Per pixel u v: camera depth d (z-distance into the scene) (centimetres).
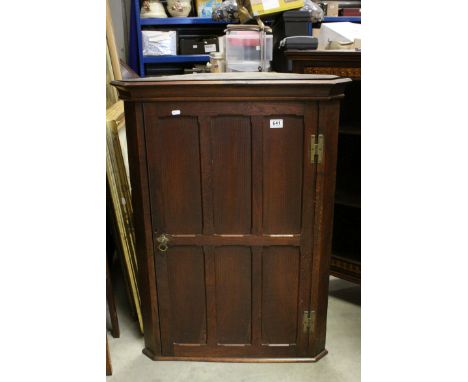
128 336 220
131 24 408
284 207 178
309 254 184
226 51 267
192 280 188
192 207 178
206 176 174
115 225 217
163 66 429
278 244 182
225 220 180
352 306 247
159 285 189
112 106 281
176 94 163
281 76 170
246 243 182
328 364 198
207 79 162
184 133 170
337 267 249
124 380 188
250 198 177
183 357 200
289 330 196
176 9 403
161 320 194
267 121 167
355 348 210
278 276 188
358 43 263
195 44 414
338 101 169
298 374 192
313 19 326
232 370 194
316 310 193
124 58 439
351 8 430
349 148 273
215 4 410
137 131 170
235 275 187
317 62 228
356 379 189
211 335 196
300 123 168
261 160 172
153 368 196
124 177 218
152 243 183
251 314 193
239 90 161
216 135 169
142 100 165
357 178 271
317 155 171
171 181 175
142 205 179
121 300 254
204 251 184
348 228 277
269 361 198
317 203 177
